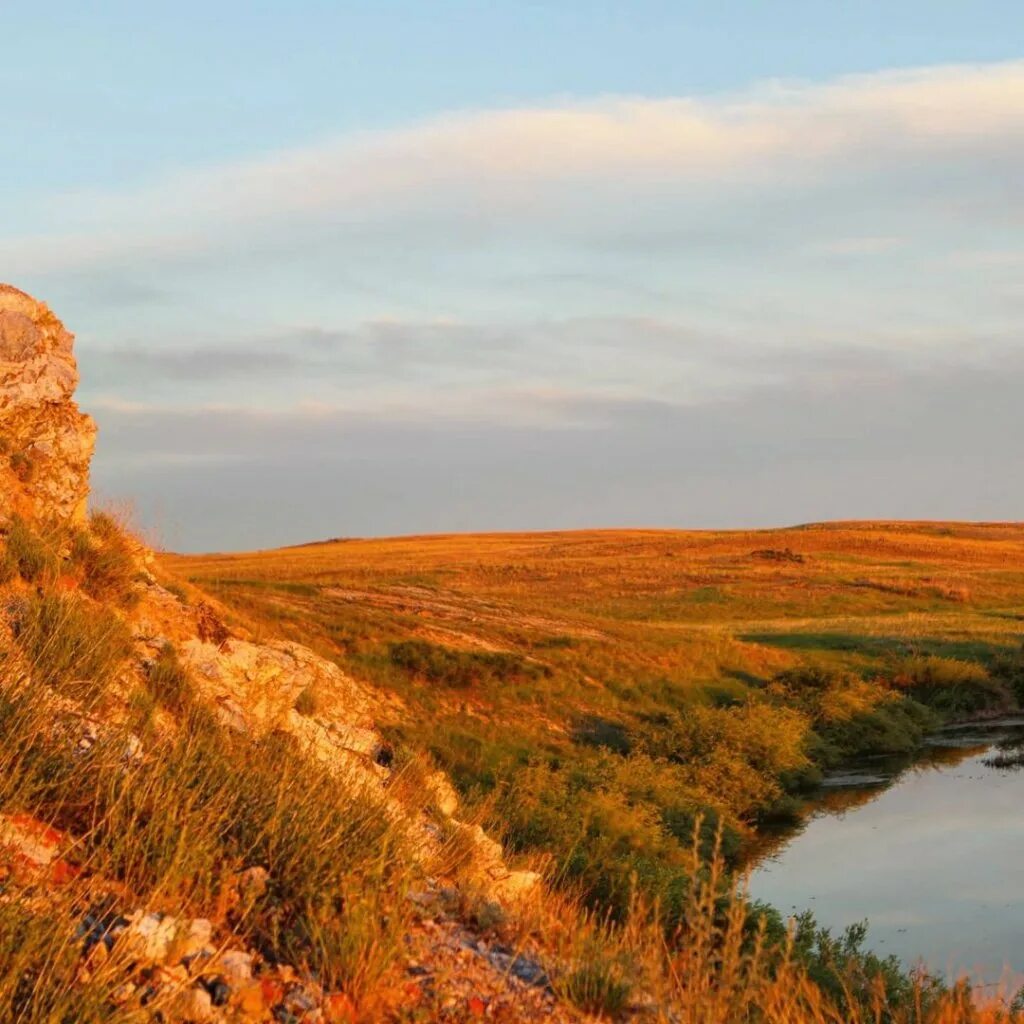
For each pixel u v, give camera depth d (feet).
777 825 86.22
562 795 64.69
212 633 40.78
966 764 110.93
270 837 22.08
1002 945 55.88
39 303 46.16
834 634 181.27
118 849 19.34
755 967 22.25
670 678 118.83
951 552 351.25
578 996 21.11
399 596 129.08
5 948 15.21
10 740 21.36
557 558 333.42
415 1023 18.22
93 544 40.63
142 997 16.25
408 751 39.14
